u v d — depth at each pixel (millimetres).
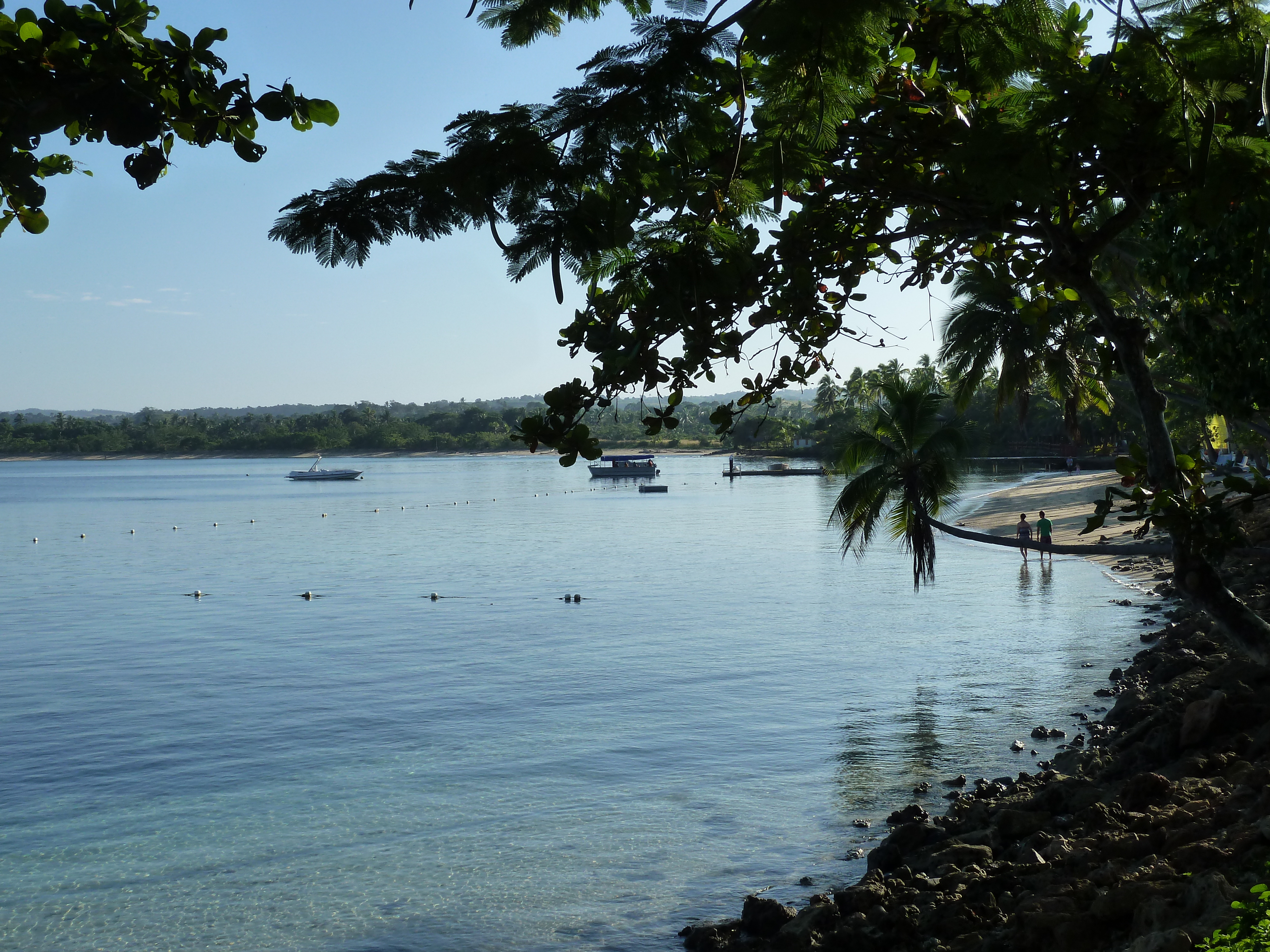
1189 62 4559
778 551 65938
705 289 5242
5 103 3277
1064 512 69000
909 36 5215
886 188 5875
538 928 13547
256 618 43250
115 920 14227
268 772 21219
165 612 45625
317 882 15375
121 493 162250
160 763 22031
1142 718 19047
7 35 3295
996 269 7137
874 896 12156
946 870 12617
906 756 20406
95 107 3373
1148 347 9398
